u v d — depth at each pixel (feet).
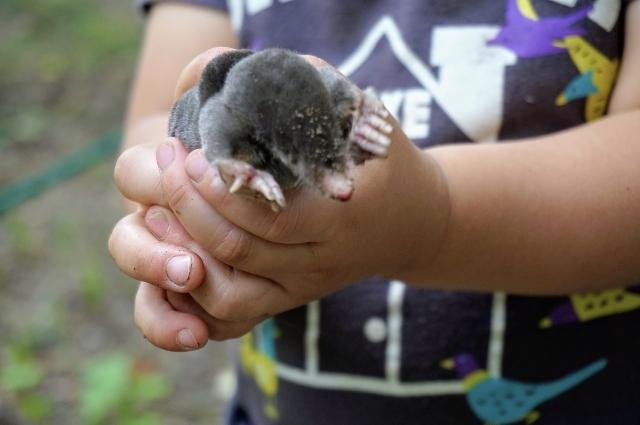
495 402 1.79
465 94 1.76
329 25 1.85
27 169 4.42
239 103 1.43
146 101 2.00
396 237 1.53
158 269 1.52
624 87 1.73
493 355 1.77
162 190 1.54
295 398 1.86
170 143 1.52
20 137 4.67
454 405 1.80
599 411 1.79
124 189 1.60
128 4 6.22
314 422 1.85
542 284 1.67
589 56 1.74
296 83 1.43
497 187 1.61
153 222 1.56
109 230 4.00
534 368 1.78
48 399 3.07
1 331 3.38
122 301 3.58
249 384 1.96
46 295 3.58
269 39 1.88
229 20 1.98
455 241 1.61
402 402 1.81
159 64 2.00
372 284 1.78
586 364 1.78
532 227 1.63
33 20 5.93
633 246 1.65
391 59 1.80
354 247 1.50
